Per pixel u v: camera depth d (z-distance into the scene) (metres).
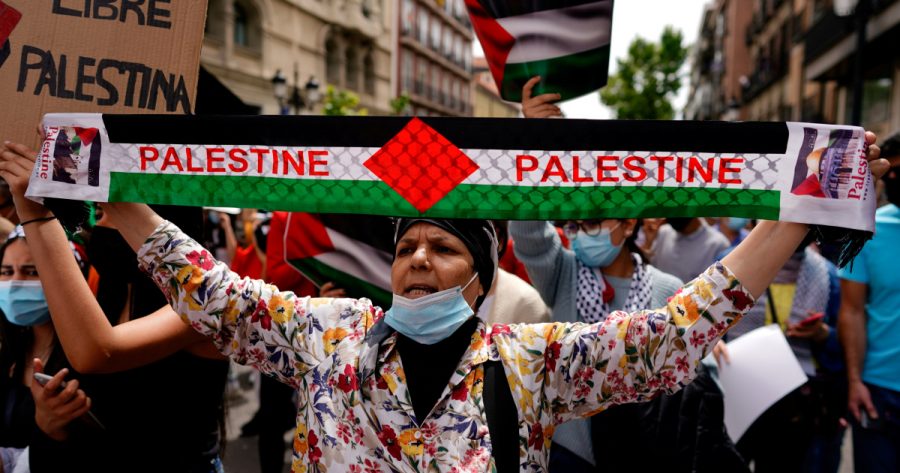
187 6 1.75
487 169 1.47
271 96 24.80
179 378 1.86
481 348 1.43
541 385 1.42
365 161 1.50
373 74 34.03
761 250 1.38
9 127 1.68
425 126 1.48
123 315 1.96
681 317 1.34
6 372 2.19
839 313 3.26
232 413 5.78
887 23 12.95
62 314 1.61
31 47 1.71
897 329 3.06
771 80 28.50
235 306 1.50
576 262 2.69
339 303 1.56
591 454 2.42
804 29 23.02
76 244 2.14
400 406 1.38
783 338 2.86
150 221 1.56
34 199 1.58
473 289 1.50
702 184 1.44
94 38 1.73
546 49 2.19
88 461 1.83
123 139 1.57
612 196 1.46
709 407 2.37
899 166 3.03
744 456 3.18
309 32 27.31
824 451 3.41
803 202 1.39
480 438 1.35
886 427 3.08
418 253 1.43
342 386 1.42
